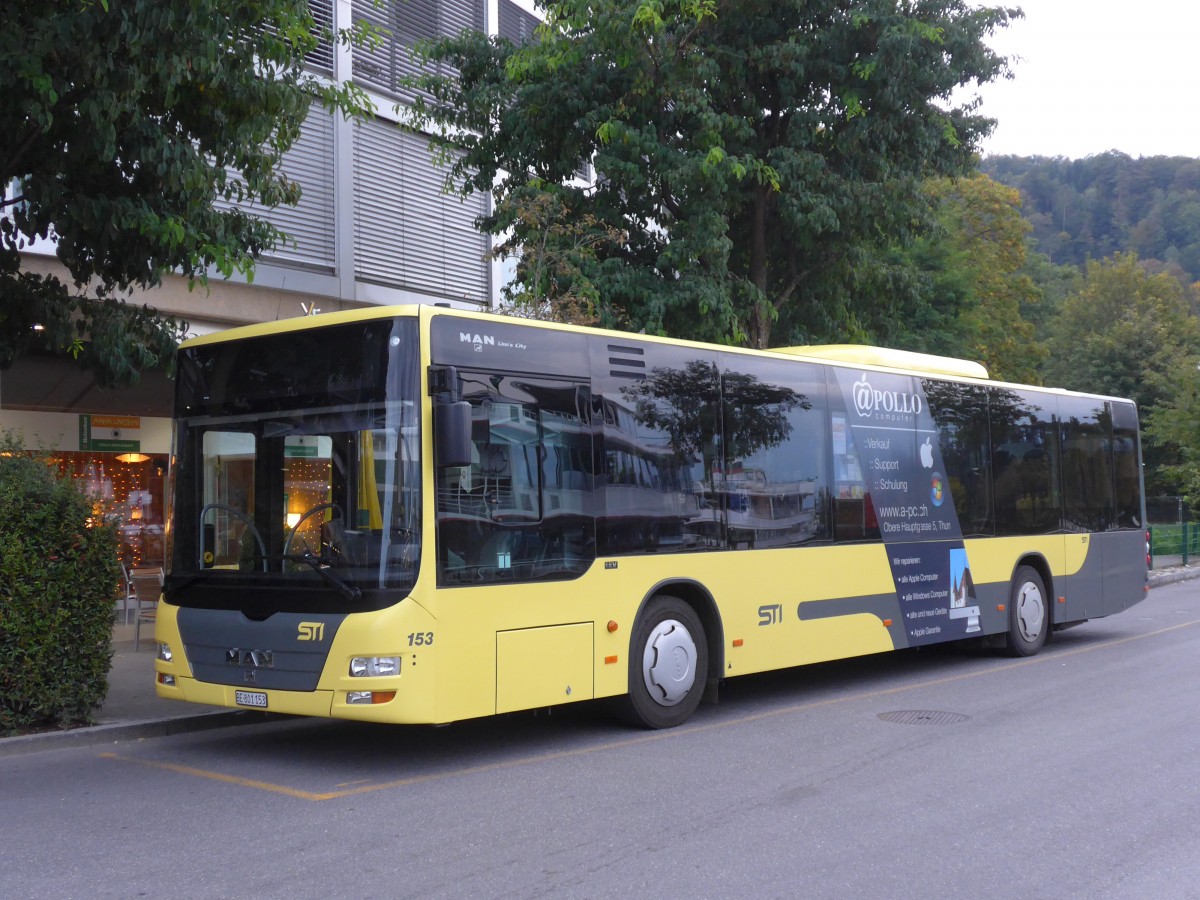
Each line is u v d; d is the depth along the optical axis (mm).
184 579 8469
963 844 6328
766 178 16953
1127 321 55750
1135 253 61250
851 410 11727
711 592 9922
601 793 7449
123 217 9703
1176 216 130625
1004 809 7051
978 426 13578
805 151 17234
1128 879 5758
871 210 17391
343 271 17516
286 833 6527
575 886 5586
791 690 11836
